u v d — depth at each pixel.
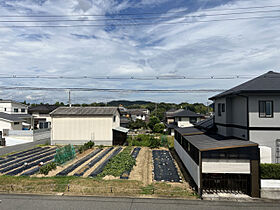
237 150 7.62
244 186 7.96
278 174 8.02
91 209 6.41
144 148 18.33
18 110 34.19
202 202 6.99
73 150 13.65
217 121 13.20
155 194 7.59
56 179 9.05
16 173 10.32
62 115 19.83
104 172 10.13
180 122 27.66
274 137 9.22
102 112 19.95
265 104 9.39
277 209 6.47
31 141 22.19
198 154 7.84
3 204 6.77
